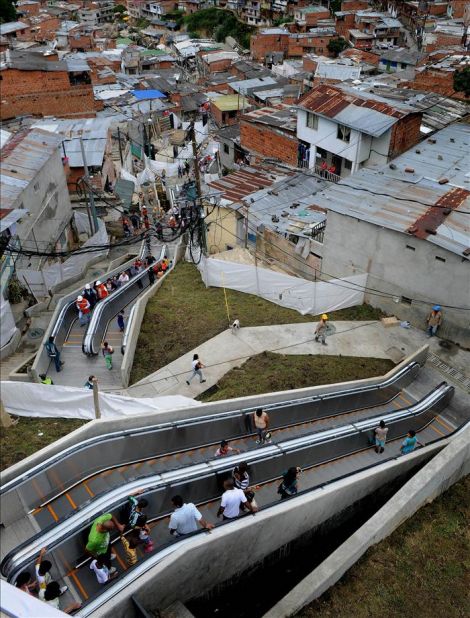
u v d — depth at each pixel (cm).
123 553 1135
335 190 2567
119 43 10488
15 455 1533
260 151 3962
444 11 9206
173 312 2553
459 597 1234
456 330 2256
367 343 2309
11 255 2308
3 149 2800
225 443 1432
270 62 8662
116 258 3312
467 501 1498
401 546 1338
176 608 1084
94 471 1339
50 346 1992
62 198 3209
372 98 3284
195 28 12175
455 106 3647
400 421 1759
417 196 2450
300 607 1154
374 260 2400
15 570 998
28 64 4866
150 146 5381
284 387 1955
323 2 10825
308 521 1336
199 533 1109
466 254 2058
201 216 2769
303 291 2505
